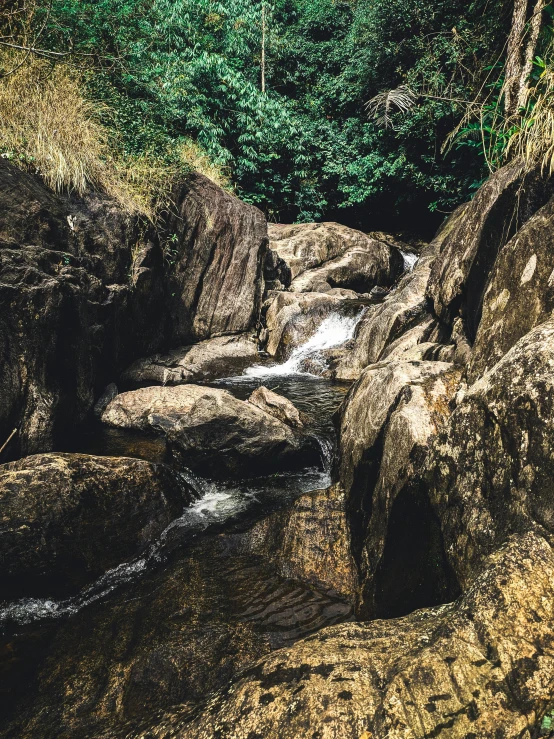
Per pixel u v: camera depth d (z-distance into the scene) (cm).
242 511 430
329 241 1264
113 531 368
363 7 1504
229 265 906
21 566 327
